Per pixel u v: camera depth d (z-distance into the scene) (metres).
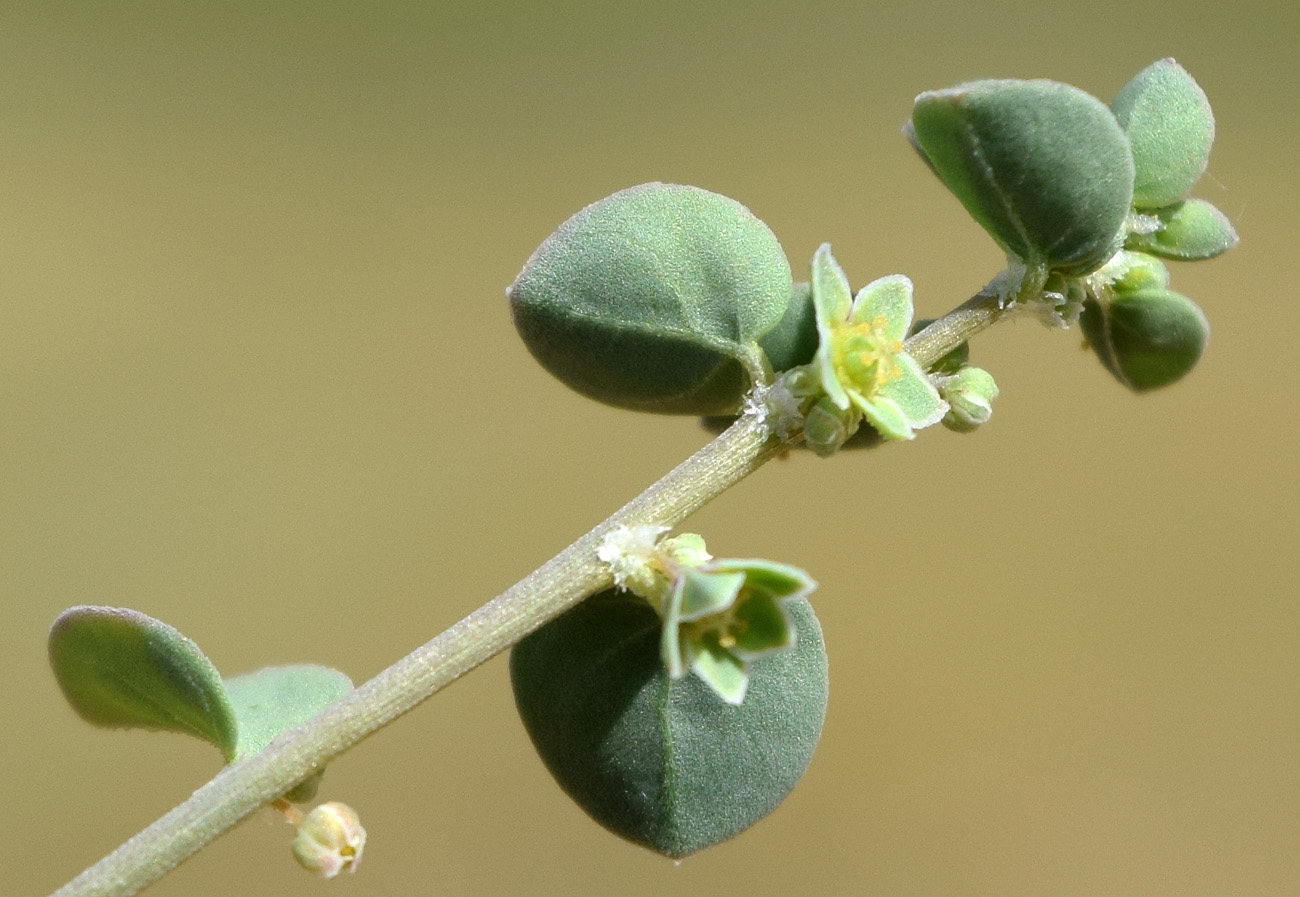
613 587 0.10
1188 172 0.10
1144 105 0.10
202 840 0.10
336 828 0.10
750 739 0.10
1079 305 0.10
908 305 0.10
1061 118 0.10
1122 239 0.10
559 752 0.10
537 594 0.10
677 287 0.10
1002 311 0.10
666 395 0.10
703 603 0.09
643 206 0.10
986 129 0.10
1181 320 0.10
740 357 0.10
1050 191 0.10
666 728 0.10
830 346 0.10
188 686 0.10
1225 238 0.10
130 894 0.10
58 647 0.10
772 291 0.10
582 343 0.10
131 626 0.10
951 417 0.10
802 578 0.09
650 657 0.10
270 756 0.10
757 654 0.10
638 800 0.10
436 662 0.10
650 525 0.10
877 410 0.10
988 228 0.10
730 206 0.10
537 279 0.10
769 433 0.10
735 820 0.10
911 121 0.10
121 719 0.10
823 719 0.10
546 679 0.10
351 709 0.10
